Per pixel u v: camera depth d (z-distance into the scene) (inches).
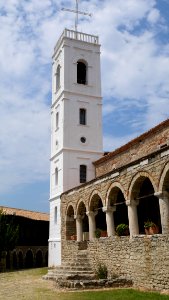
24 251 1865.2
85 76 1706.4
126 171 858.8
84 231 1362.0
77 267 976.3
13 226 1657.2
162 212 704.4
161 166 713.0
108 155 1380.4
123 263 822.5
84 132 1598.2
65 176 1499.8
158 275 678.5
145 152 1104.8
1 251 1509.6
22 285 868.0
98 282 772.0
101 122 1648.6
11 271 1418.6
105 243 924.6
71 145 1552.7
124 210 1198.3
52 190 1608.0
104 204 971.3
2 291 769.6
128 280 783.1
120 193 1170.6
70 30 1710.1
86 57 1710.1
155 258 693.3
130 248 794.2
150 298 578.2
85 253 1051.9
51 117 1752.0
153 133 1070.4
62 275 923.4
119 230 877.2
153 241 704.4
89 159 1565.0
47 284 865.5
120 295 629.6
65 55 1660.9
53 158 1646.2
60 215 1454.2
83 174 1544.0
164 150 708.0
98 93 1683.1
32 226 1959.9
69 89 1620.3
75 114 1603.1
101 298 605.0
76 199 1218.6
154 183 735.1
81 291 722.8
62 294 687.7
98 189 1022.4
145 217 1105.4
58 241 1433.3
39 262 1923.0
